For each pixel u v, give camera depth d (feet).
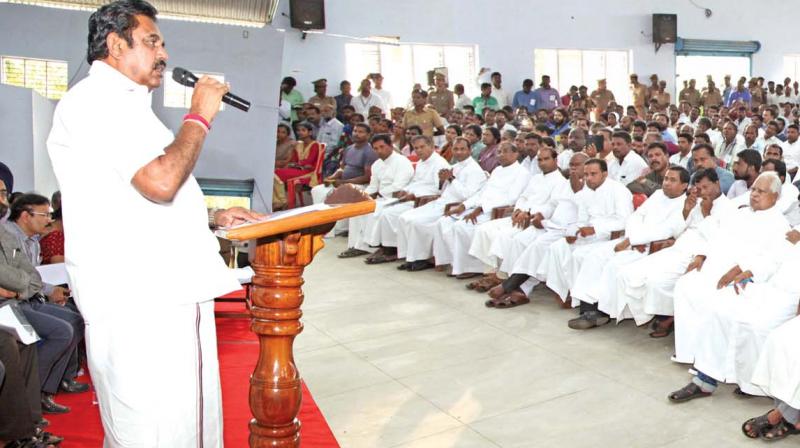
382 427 10.36
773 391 9.61
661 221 14.65
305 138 28.17
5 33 15.48
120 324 5.01
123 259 4.99
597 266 14.83
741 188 17.49
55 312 10.83
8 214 11.96
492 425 10.41
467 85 42.80
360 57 40.29
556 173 17.79
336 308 16.67
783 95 48.96
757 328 10.85
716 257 12.40
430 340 14.29
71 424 9.96
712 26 48.70
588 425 10.39
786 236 12.08
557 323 15.34
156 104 16.01
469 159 20.77
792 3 50.65
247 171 16.84
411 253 20.21
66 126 4.98
